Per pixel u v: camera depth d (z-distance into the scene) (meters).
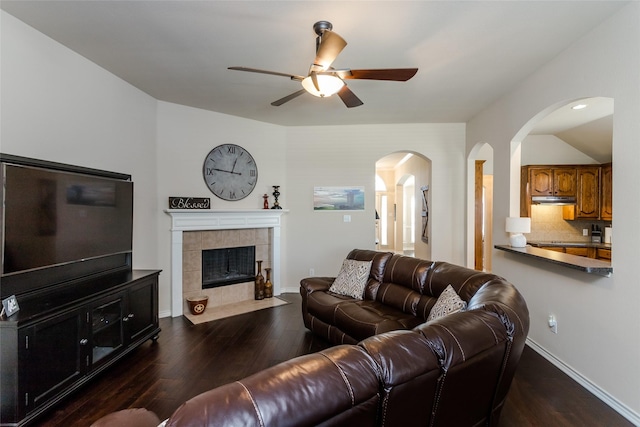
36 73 2.53
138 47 2.78
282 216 5.27
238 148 4.77
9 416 1.90
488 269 6.54
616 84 2.21
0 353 1.90
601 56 2.34
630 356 2.08
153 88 3.71
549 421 2.06
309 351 3.12
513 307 1.64
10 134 2.35
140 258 3.80
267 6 2.19
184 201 4.23
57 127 2.72
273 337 3.46
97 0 2.15
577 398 2.32
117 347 2.74
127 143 3.56
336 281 3.71
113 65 3.13
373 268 3.57
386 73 2.37
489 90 3.68
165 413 2.19
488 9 2.21
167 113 4.16
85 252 2.70
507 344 1.47
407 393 1.10
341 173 5.23
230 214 4.59
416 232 7.56
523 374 2.67
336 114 4.62
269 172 5.11
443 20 2.34
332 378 0.95
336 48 2.05
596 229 5.47
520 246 3.43
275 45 2.73
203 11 2.26
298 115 4.69
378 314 2.92
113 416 1.20
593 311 2.40
